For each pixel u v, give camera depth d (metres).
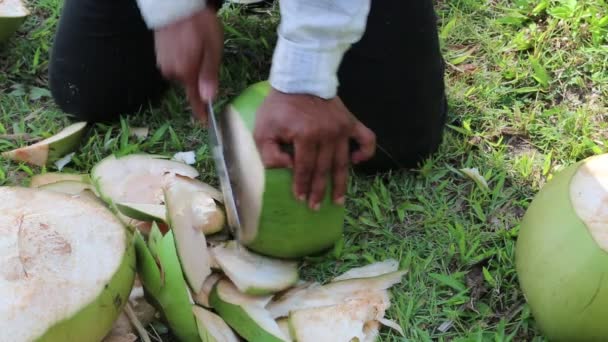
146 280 1.13
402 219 1.34
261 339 1.10
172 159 1.39
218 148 1.10
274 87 1.02
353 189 1.39
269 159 1.07
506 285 1.23
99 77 1.45
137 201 1.30
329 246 1.25
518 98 1.57
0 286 0.98
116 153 1.43
